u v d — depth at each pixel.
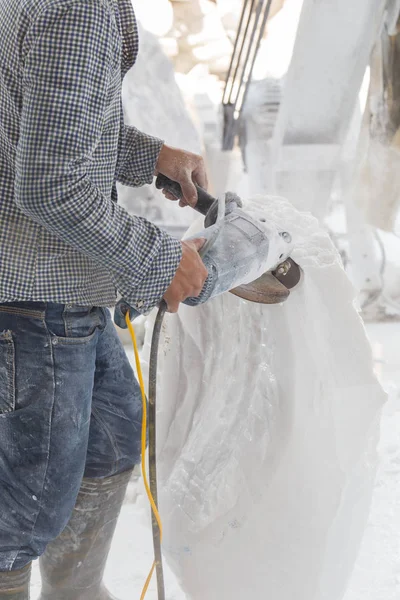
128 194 5.20
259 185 5.38
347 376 1.63
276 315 1.64
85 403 1.47
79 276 1.40
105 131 1.39
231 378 1.75
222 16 7.67
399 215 5.25
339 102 4.43
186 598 1.91
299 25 4.23
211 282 1.41
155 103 5.49
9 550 1.46
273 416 1.65
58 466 1.44
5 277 1.36
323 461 1.60
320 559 1.61
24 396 1.41
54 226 1.27
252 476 1.65
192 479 1.73
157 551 1.51
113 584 1.98
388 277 4.98
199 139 5.62
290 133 4.55
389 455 2.68
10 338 1.39
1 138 1.36
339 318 1.63
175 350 1.81
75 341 1.42
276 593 1.65
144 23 7.25
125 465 1.71
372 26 4.11
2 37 1.30
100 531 1.72
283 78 5.40
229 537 1.67
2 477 1.44
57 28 1.22
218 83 7.27
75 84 1.22
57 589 1.73
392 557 2.06
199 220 1.80
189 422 1.82
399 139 4.14
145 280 1.34
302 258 1.60
